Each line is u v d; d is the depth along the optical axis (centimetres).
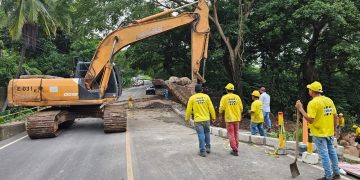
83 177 770
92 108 1526
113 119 1366
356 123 2642
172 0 2541
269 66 2889
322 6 2078
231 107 929
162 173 777
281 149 938
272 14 2398
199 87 936
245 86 2786
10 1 2888
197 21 1633
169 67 3478
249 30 2531
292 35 2591
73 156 982
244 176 746
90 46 4456
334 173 707
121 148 1062
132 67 3638
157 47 3069
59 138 1318
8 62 3378
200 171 786
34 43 3303
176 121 1728
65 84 1412
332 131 699
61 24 3269
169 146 1073
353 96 2795
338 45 2208
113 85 1557
